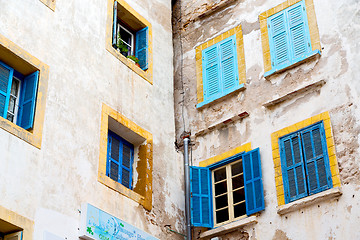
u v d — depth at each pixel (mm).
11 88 11766
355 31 12969
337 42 13156
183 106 15195
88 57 13164
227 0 15531
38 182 10977
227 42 15109
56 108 11930
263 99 13797
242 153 13562
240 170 13617
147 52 14977
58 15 12844
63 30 12820
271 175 12867
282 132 13117
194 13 16219
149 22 15531
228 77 14672
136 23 15273
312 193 12117
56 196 11180
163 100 14883
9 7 11836
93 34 13562
